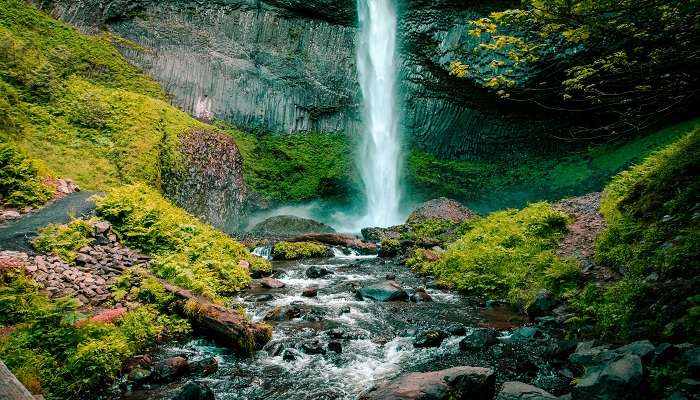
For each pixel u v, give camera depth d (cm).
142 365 583
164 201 1307
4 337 561
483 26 646
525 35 654
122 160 1672
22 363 517
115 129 1789
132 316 693
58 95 1786
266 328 686
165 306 765
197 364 597
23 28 2106
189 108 2725
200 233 1165
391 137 3161
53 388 505
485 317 819
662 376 405
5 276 704
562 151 2850
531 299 854
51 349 557
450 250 1266
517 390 439
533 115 2844
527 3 572
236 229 2212
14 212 1020
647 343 464
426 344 660
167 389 529
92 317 673
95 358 543
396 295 950
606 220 1061
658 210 822
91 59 2323
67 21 2497
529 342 651
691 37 531
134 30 2689
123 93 2014
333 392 522
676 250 624
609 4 510
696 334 452
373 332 736
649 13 515
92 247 897
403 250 1562
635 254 743
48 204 1112
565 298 799
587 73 636
